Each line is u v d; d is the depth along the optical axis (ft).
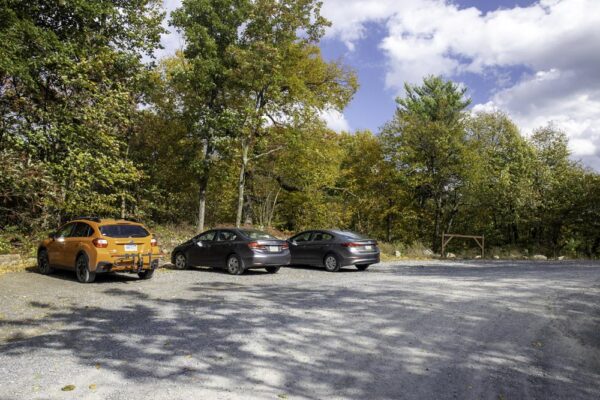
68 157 55.83
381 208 124.26
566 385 16.03
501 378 16.37
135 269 37.60
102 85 61.87
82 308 26.76
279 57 70.44
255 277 42.04
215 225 91.50
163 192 86.94
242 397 13.73
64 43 57.26
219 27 71.82
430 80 150.10
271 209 105.81
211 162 76.18
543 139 119.85
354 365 17.03
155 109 80.94
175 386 14.46
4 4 49.32
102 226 37.09
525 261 71.92
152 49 68.49
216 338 20.13
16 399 13.29
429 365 17.35
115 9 63.62
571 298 31.91
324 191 108.58
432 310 26.55
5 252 52.85
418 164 114.32
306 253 50.83
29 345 19.10
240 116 72.84
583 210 107.65
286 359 17.46
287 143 80.02
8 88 56.13
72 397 13.47
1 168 51.88
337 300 29.35
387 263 63.16
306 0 71.05
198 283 37.47
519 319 25.05
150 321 23.36
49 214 59.16
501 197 114.11
